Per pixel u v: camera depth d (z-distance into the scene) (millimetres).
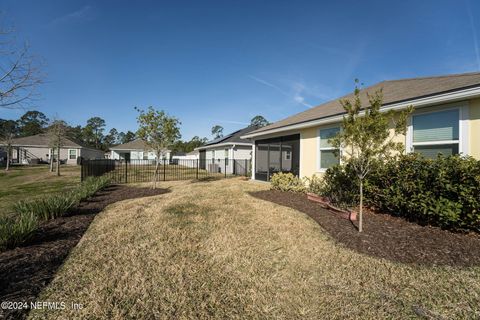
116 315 2217
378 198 5531
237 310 2322
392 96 7016
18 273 2836
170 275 2932
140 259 3340
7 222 3840
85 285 2672
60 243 3803
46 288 2586
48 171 19438
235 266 3176
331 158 8750
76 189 7680
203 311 2303
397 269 3062
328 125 8891
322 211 5945
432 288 2652
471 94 4648
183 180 13766
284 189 9016
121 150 38219
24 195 8477
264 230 4586
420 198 4609
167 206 6543
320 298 2506
